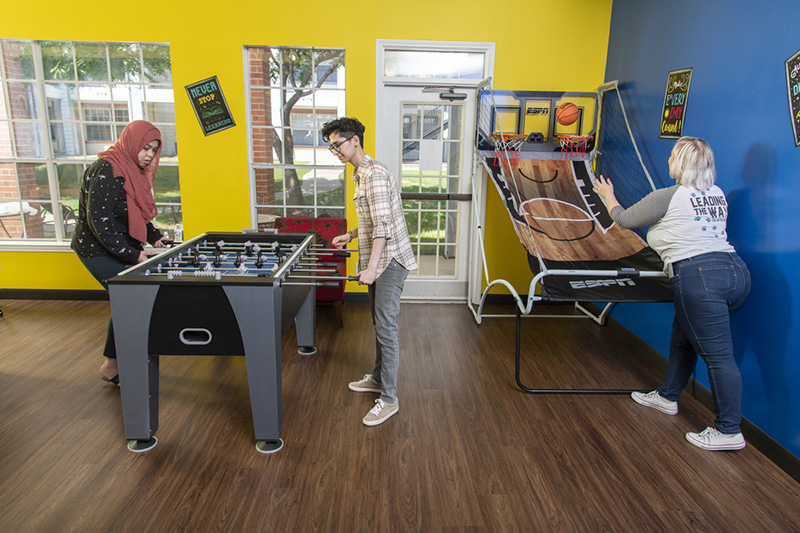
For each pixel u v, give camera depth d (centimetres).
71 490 190
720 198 231
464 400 267
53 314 381
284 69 396
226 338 205
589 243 316
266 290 197
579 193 362
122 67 401
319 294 363
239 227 412
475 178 380
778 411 219
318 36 382
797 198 209
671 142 305
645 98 336
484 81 367
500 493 194
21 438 222
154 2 373
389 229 227
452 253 437
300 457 214
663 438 234
